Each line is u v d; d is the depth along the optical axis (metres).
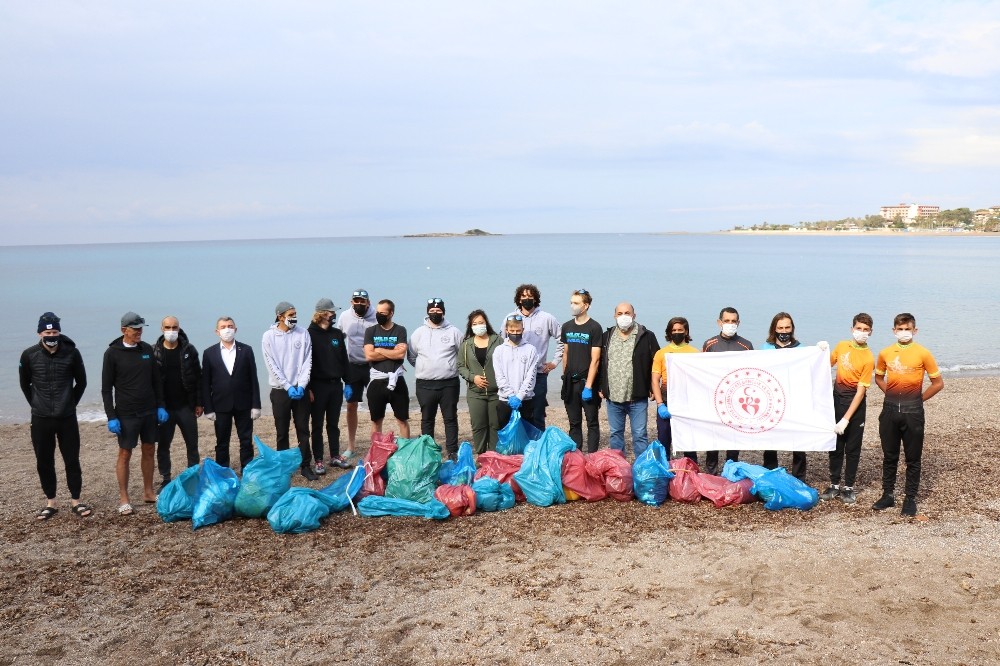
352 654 5.31
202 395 9.34
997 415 13.36
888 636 5.30
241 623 5.79
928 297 42.12
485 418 9.93
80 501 8.91
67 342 8.27
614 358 9.12
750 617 5.63
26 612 6.04
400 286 54.12
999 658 4.98
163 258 147.38
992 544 6.82
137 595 6.31
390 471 8.41
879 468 9.60
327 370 9.78
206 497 8.01
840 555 6.64
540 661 5.13
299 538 7.53
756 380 8.45
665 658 5.12
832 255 117.06
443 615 5.82
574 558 6.86
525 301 10.43
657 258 112.94
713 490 8.17
